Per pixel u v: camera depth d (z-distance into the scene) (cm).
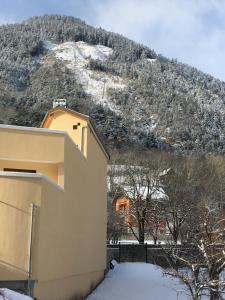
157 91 14800
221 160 6425
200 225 2309
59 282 1819
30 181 1546
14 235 1489
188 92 14950
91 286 2586
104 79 17575
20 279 1464
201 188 5253
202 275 2234
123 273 3212
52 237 1680
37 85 14662
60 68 17425
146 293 2653
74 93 14150
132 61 19675
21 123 6881
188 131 10975
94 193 2641
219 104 14250
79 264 2186
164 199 4791
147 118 12700
